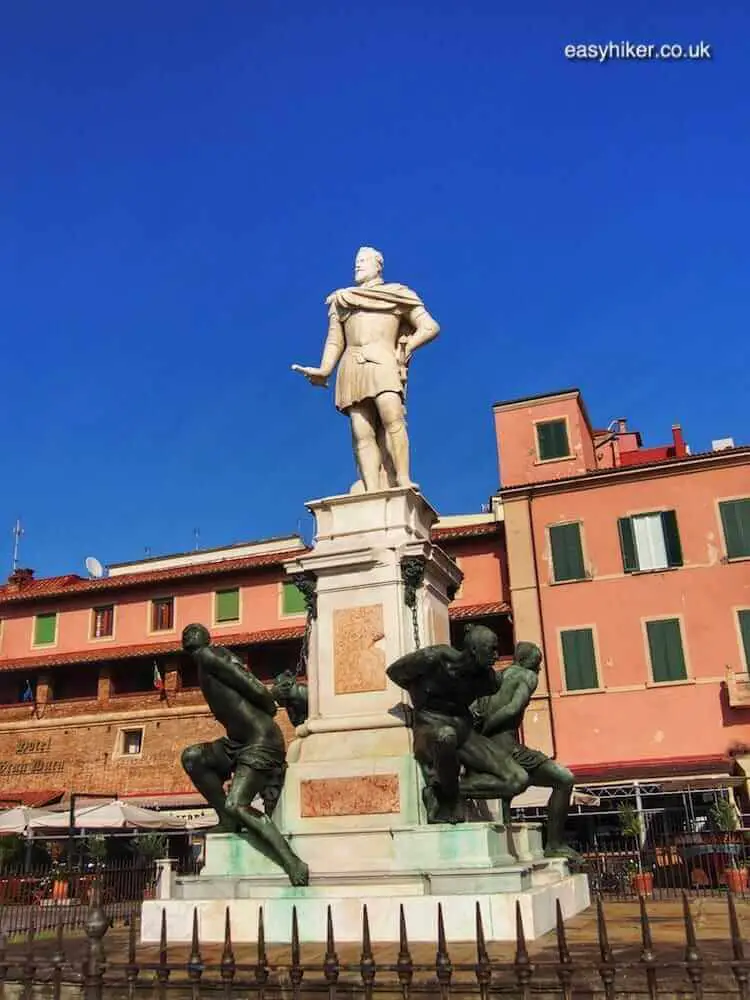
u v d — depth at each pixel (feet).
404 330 35.88
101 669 115.55
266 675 111.34
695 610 98.84
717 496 101.45
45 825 77.56
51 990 17.79
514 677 28.96
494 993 15.81
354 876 24.75
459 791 25.84
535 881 25.64
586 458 117.19
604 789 87.97
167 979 14.65
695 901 35.96
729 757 93.04
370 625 29.81
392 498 31.71
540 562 105.19
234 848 26.03
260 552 132.67
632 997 15.61
